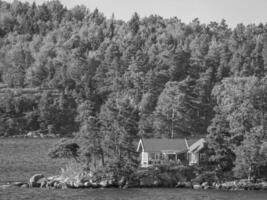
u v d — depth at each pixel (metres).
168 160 122.25
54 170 133.38
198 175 117.31
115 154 116.31
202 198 100.25
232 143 121.69
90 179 112.56
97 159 119.75
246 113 129.25
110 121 117.50
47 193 102.06
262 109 133.50
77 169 117.00
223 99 137.88
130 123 118.25
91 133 116.44
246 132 123.06
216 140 120.94
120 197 99.56
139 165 122.62
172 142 131.00
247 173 117.69
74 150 120.62
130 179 113.88
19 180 116.88
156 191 107.38
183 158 128.62
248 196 104.12
